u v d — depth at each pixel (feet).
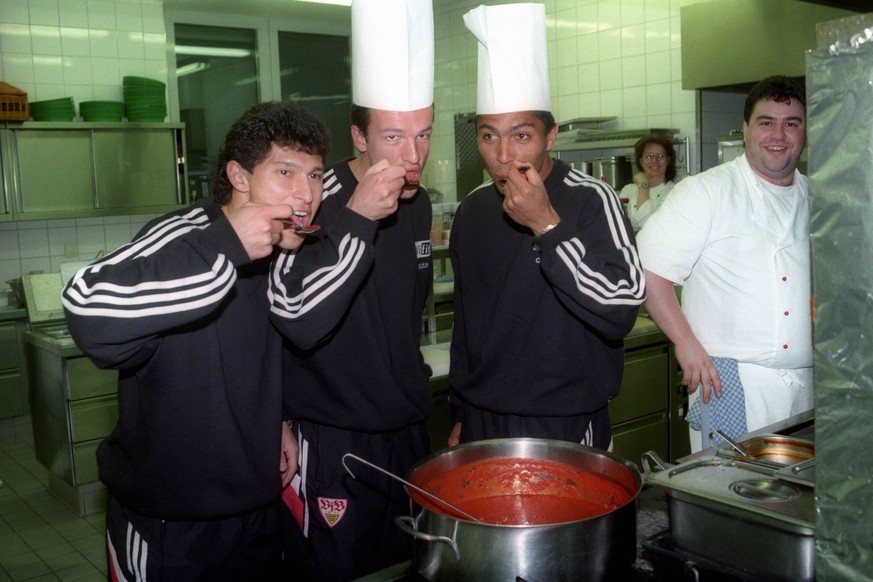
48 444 12.32
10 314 15.30
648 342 10.50
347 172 5.38
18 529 11.59
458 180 21.61
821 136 2.57
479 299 5.58
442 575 3.17
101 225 17.28
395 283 5.38
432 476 3.90
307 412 5.35
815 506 2.81
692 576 3.27
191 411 4.39
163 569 4.61
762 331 6.58
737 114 16.67
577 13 18.57
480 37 4.97
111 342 3.88
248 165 4.35
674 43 16.55
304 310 4.44
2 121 14.79
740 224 6.63
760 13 13.56
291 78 21.30
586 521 3.04
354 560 5.41
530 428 5.31
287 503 5.57
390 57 4.66
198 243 3.98
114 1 17.25
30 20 16.28
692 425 6.85
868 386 2.57
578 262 4.63
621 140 16.44
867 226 2.50
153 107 16.65
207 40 19.84
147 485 4.50
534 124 4.97
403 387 5.45
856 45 2.45
